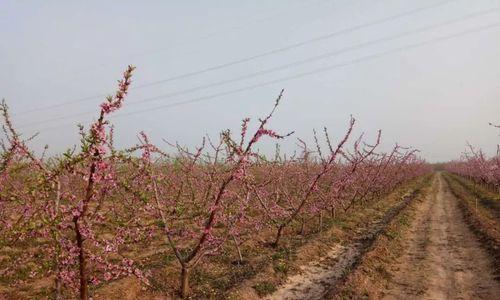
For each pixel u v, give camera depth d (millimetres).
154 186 10953
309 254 16234
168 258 14258
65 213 7641
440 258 16500
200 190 15766
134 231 9367
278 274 13648
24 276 11578
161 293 11406
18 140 8117
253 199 19109
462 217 26766
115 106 7328
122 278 11664
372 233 20969
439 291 12648
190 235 12758
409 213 27672
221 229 18250
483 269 14672
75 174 7586
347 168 28484
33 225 7434
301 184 22906
